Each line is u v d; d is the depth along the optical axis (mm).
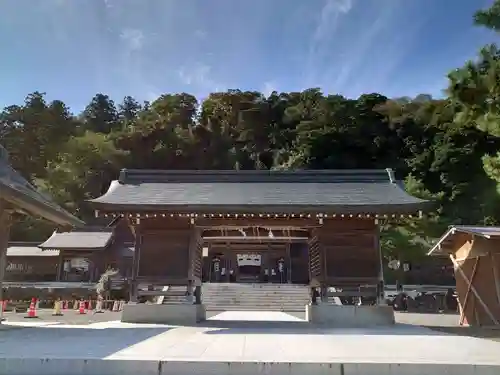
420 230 34969
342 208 13555
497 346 7789
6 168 11875
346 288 15164
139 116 94938
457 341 8648
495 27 9750
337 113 71438
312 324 13320
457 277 16062
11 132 74312
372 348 7348
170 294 14109
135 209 13680
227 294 27531
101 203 13625
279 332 10477
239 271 39406
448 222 39031
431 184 55875
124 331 10383
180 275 14031
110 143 71062
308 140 66688
